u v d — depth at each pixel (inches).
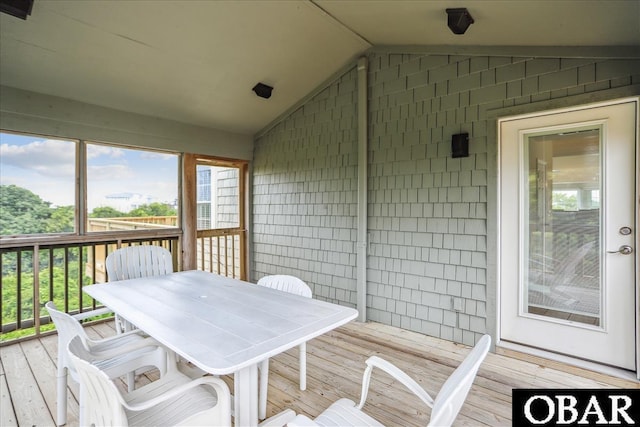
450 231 129.0
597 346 101.4
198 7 112.4
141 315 72.9
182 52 131.7
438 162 131.6
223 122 188.4
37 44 113.7
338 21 126.6
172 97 157.6
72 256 152.5
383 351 120.4
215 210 223.5
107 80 137.6
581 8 83.2
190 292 92.4
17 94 128.0
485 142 120.2
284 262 191.8
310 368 108.0
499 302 118.3
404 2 104.7
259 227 207.0
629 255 96.2
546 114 108.8
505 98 115.6
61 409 78.8
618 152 97.5
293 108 185.2
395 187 143.9
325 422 55.4
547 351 109.7
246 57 142.0
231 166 210.2
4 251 127.6
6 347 123.0
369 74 151.5
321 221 172.9
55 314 70.1
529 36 104.0
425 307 135.9
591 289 102.7
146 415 57.9
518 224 114.7
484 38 114.0
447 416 41.9
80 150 145.2
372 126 150.9
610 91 96.5
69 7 103.6
